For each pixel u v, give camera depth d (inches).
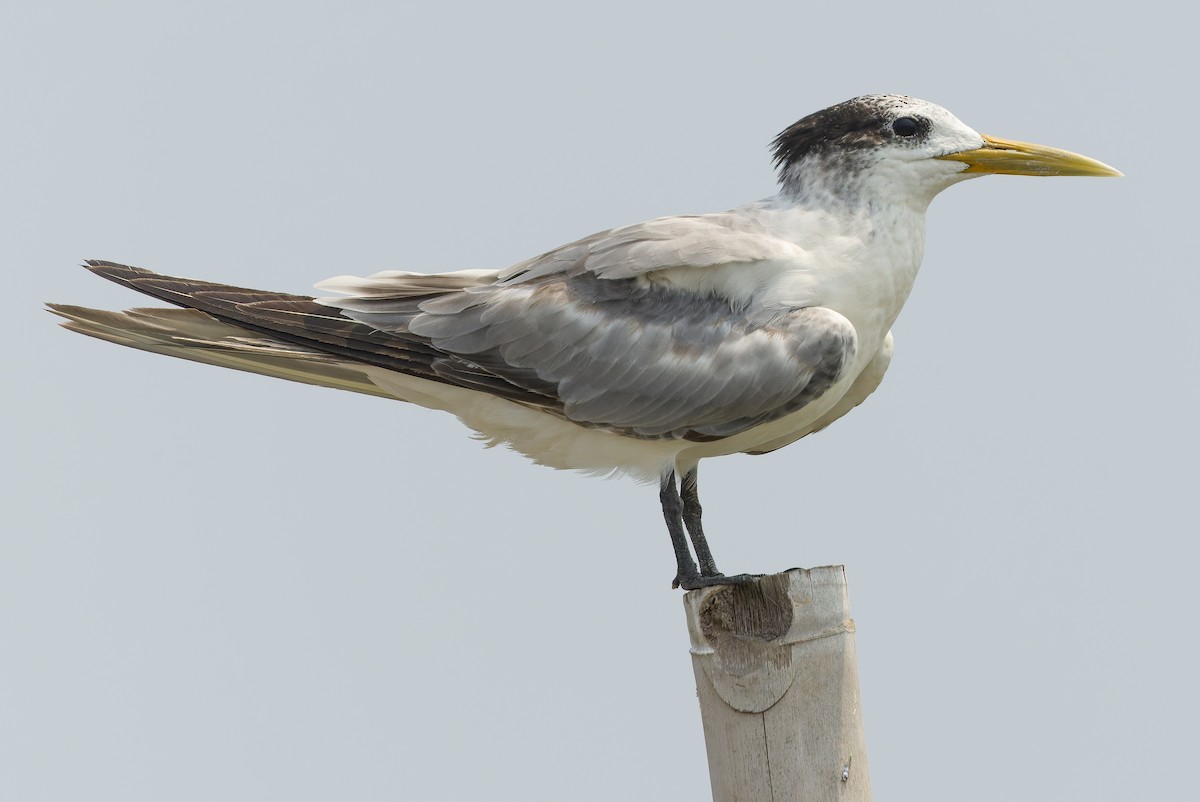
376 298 459.8
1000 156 447.5
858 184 445.4
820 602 382.0
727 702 386.0
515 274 458.6
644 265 434.3
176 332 468.1
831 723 381.1
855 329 444.5
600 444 455.5
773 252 434.0
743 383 429.4
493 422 462.0
